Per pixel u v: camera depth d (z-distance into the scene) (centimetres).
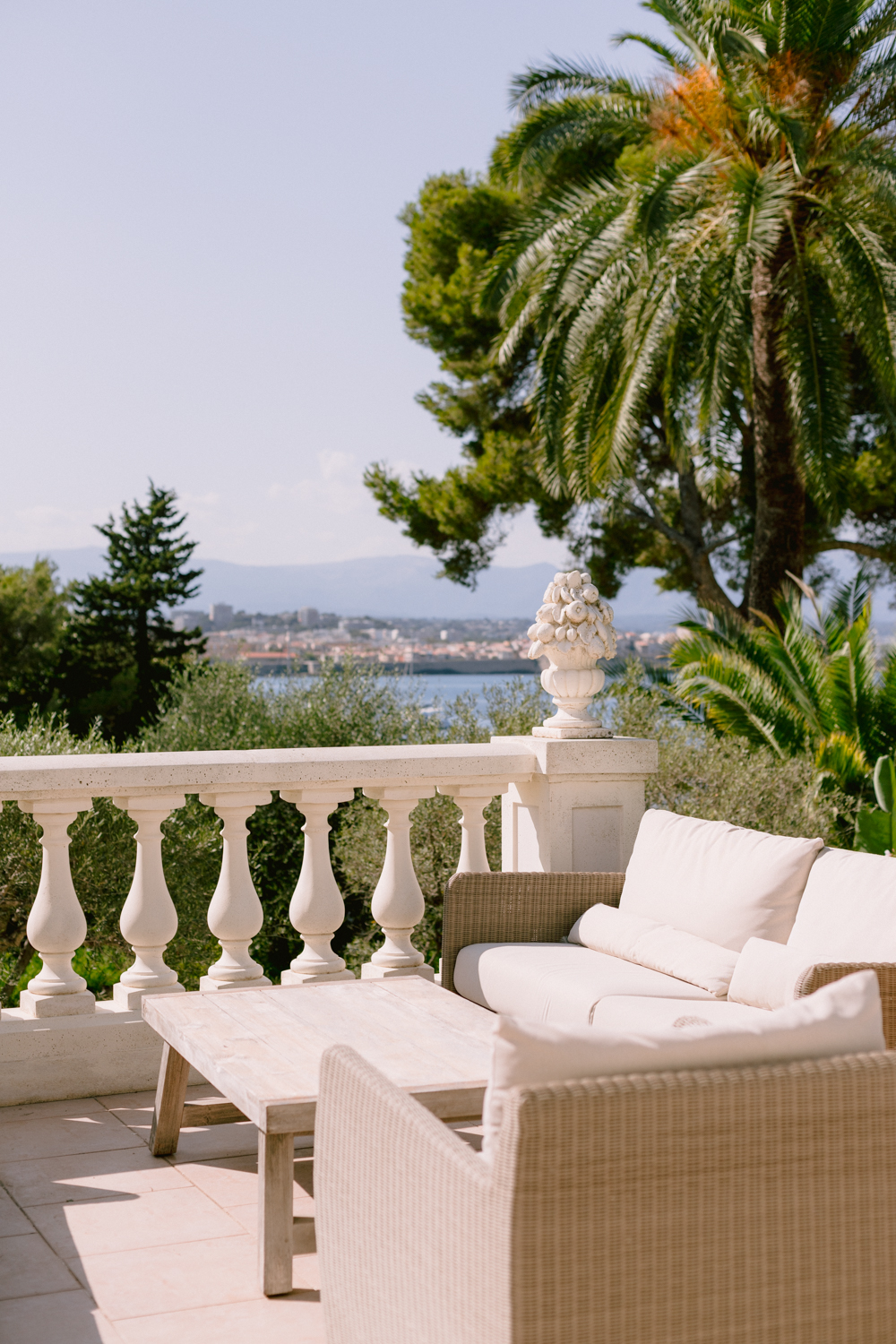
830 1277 199
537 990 386
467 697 977
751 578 1311
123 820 971
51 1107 430
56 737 1029
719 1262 192
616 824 500
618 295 1223
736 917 391
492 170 1798
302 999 367
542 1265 182
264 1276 294
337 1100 241
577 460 1294
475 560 1888
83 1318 283
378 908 496
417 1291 208
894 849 775
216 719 1310
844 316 1205
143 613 3316
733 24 1153
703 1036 199
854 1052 207
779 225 1042
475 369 1814
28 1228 331
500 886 448
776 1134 195
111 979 978
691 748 865
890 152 1100
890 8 1150
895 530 1745
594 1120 184
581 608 507
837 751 980
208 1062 310
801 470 1185
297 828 1245
